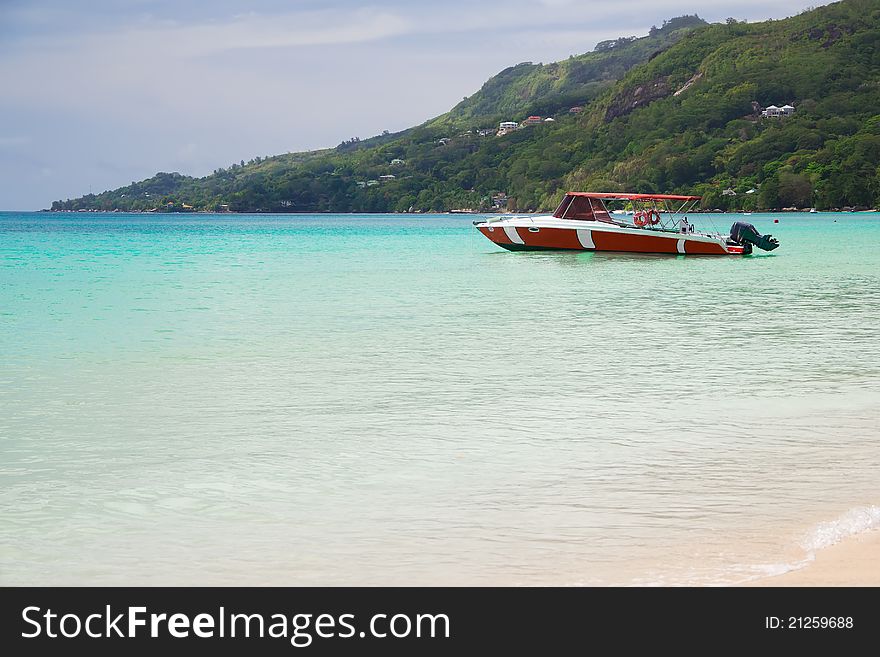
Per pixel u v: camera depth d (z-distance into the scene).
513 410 10.23
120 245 56.41
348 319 18.83
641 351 14.48
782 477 7.55
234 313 19.98
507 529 6.34
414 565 5.75
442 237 73.56
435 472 7.76
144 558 5.90
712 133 181.25
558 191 183.00
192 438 8.98
